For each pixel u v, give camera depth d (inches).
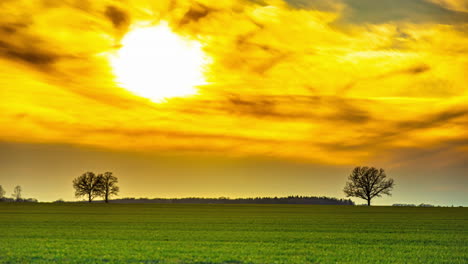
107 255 1173.1
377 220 2593.5
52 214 3105.3
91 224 2234.3
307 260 1134.4
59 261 1095.6
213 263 1080.8
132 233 1774.1
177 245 1389.0
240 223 2333.9
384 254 1239.5
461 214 3287.4
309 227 2089.1
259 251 1268.5
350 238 1621.6
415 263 1101.7
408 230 1946.4
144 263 1072.8
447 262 1119.6
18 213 3216.0
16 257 1143.0
